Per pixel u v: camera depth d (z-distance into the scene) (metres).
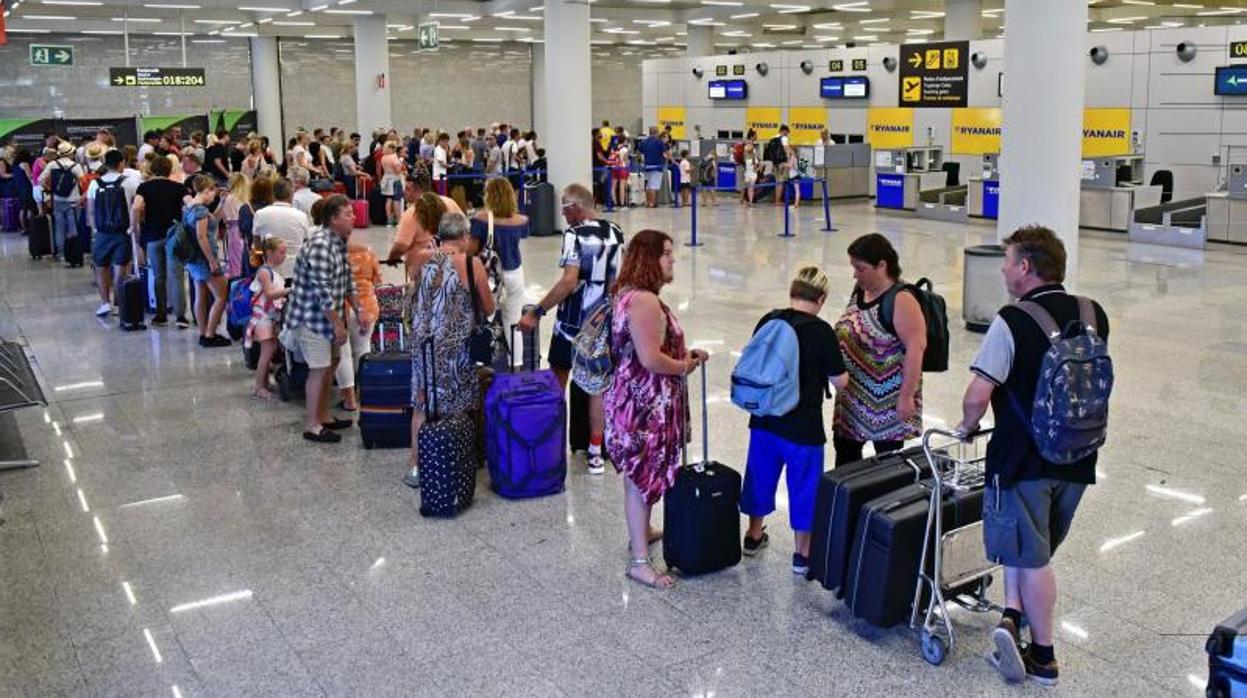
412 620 4.32
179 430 6.98
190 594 4.59
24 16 23.94
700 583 4.59
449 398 5.53
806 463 4.37
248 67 32.28
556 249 15.58
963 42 21.44
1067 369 3.32
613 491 5.71
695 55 30.02
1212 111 17.48
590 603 4.43
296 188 10.52
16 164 18.53
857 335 4.43
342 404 7.45
